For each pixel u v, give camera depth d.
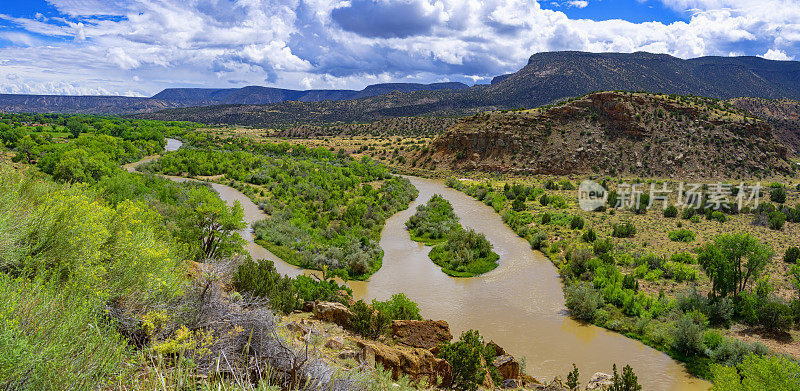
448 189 92.31
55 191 7.47
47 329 3.49
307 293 19.12
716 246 29.80
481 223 59.41
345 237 46.12
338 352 7.34
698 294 29.58
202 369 4.50
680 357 23.78
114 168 63.50
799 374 15.77
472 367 11.42
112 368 3.49
